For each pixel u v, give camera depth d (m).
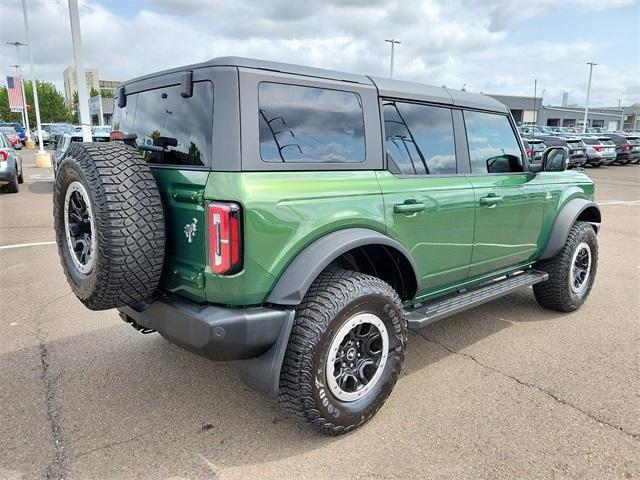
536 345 4.18
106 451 2.76
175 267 2.72
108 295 2.59
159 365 3.77
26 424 3.01
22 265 6.52
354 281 2.81
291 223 2.59
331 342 2.70
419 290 3.45
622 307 5.15
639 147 26.77
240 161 2.47
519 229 4.23
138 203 2.53
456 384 3.51
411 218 3.22
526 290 5.78
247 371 2.72
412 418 3.07
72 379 3.55
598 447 2.79
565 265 4.70
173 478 2.55
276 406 3.22
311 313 2.65
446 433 2.92
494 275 4.26
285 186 2.59
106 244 2.47
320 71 2.88
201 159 2.60
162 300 2.77
